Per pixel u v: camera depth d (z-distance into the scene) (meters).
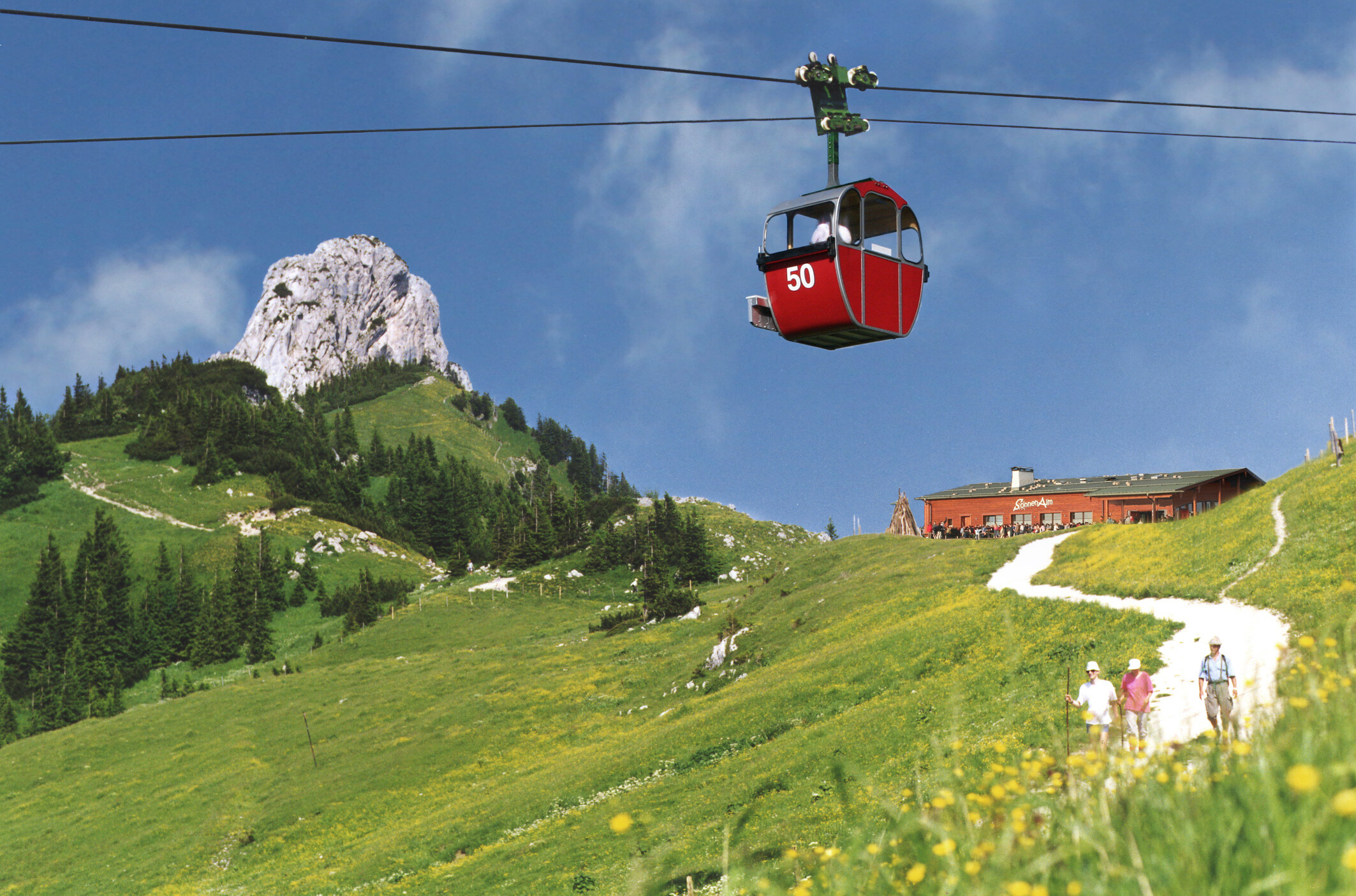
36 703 160.38
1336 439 53.28
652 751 47.84
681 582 174.38
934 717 31.77
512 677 91.56
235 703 103.62
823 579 88.88
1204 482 85.19
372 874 46.06
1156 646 28.83
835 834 21.44
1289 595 29.47
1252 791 3.33
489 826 46.53
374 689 98.19
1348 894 2.39
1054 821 3.97
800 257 15.46
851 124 15.65
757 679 59.69
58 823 76.44
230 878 56.72
